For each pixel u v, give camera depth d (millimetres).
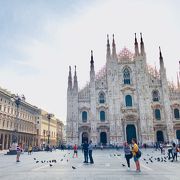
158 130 71312
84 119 74125
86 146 26000
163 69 75188
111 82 75688
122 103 74312
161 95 73875
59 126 156000
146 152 48625
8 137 74562
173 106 72250
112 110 73062
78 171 17781
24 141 88875
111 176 15055
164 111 72062
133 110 73000
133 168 19703
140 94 73625
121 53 80000
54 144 137625
